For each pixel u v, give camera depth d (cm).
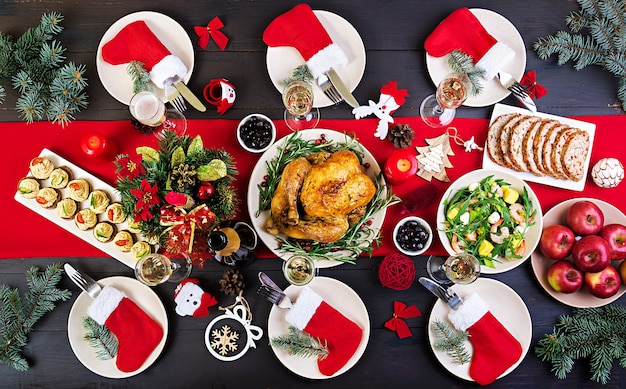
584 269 148
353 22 156
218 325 152
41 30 149
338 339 147
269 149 146
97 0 153
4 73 145
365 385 153
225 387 152
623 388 154
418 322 153
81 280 148
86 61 153
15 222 151
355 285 154
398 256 148
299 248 145
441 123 154
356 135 154
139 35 146
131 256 150
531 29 156
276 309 149
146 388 152
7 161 151
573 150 151
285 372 153
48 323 151
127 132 153
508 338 147
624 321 150
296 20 147
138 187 128
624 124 156
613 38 152
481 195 149
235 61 154
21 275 152
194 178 127
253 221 146
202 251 141
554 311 155
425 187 150
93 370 147
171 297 152
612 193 156
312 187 138
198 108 148
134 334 147
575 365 154
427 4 156
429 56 152
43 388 151
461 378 151
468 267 143
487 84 154
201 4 154
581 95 157
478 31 149
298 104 145
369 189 139
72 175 151
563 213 154
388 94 153
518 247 150
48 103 148
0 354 147
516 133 150
